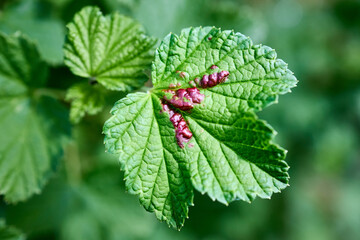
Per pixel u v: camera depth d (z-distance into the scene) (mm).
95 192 313
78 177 306
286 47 644
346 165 713
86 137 301
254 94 216
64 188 304
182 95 222
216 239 453
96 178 311
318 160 657
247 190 215
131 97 222
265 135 213
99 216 319
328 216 722
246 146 216
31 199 294
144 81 235
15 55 256
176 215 218
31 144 265
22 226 294
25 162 263
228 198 214
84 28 235
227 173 217
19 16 276
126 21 238
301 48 656
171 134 222
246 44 222
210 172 218
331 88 648
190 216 431
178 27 293
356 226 739
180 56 225
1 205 281
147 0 283
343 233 731
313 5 681
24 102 265
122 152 218
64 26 280
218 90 221
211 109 220
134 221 323
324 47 663
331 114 644
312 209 702
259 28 310
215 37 224
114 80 236
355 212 738
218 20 303
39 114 266
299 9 672
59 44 278
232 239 484
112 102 284
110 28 237
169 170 220
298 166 656
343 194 734
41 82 264
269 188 214
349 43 658
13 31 274
